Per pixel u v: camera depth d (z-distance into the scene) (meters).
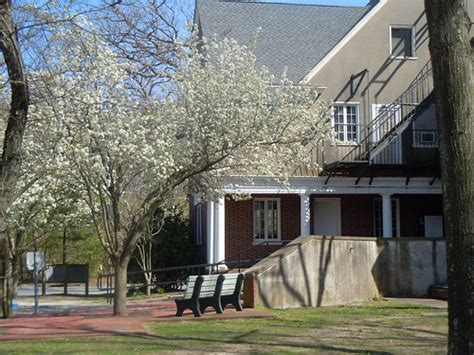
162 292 26.05
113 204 14.70
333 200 26.11
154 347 9.83
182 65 15.40
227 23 26.95
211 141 15.09
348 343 10.20
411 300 17.39
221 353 9.34
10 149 9.05
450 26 6.88
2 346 10.03
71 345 10.06
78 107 13.73
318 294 16.16
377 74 25.20
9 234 17.89
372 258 17.98
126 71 14.60
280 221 25.28
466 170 6.73
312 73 24.78
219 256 23.44
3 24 8.87
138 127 14.54
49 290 32.44
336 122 24.73
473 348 6.54
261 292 15.25
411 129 24.36
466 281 6.62
